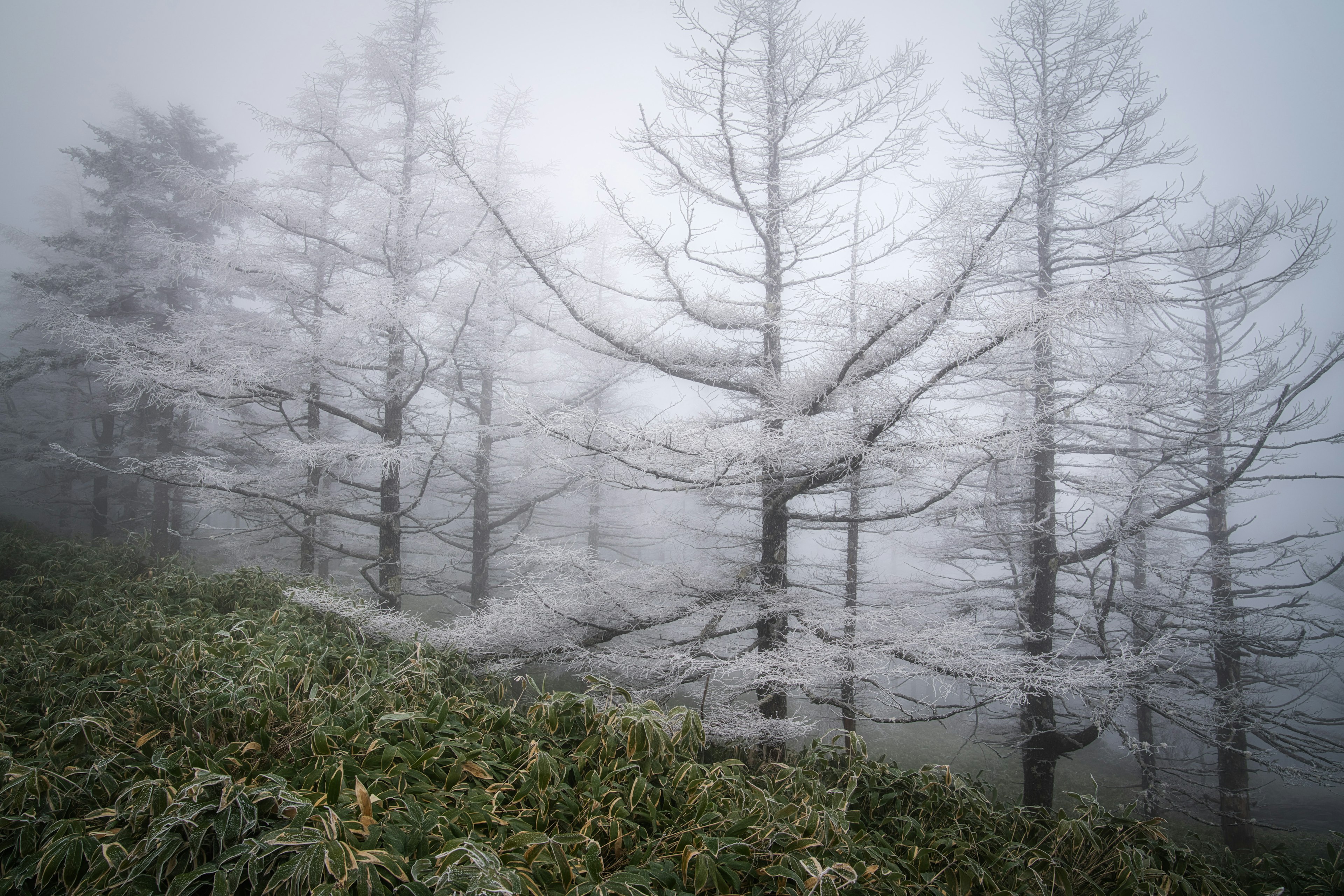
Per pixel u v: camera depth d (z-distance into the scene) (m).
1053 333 5.73
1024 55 10.76
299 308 11.27
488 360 11.45
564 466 7.75
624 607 7.97
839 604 11.12
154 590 6.77
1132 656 8.60
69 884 2.17
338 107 11.20
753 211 8.23
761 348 8.57
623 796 3.13
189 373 8.46
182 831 2.29
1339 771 9.90
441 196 10.39
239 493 9.77
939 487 8.78
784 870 2.71
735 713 6.96
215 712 3.14
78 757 3.01
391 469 10.34
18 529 12.09
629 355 8.38
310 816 2.28
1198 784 12.07
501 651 7.70
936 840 3.80
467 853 2.23
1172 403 9.95
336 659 4.71
